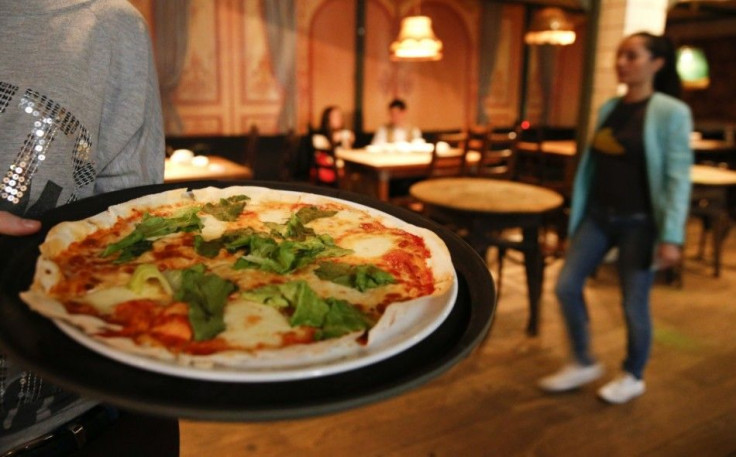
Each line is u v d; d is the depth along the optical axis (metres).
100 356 0.56
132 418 0.86
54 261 0.77
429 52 4.52
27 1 0.80
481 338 0.62
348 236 1.04
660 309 3.33
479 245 2.66
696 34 8.04
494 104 7.43
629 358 2.32
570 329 2.35
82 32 0.85
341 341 0.64
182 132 5.49
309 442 2.01
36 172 0.81
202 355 0.59
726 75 7.73
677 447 2.04
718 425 2.17
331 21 6.04
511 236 4.81
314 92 6.13
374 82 6.47
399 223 1.10
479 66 7.14
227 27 5.50
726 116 7.78
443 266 0.84
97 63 0.87
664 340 2.90
